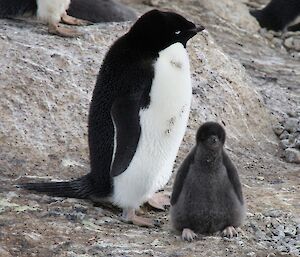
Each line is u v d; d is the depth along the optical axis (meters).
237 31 60.03
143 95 29.83
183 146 40.00
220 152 27.72
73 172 35.31
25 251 26.80
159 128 30.23
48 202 31.09
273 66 55.12
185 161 28.84
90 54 42.47
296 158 41.75
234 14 61.62
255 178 37.75
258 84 50.56
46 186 32.16
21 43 41.75
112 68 30.47
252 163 40.56
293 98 49.16
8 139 36.69
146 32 29.98
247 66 54.00
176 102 30.23
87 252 27.00
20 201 30.77
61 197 31.83
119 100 29.89
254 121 44.94
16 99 38.56
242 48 57.66
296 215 31.86
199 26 31.34
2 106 38.06
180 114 30.56
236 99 44.88
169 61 30.14
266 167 40.25
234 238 28.69
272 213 31.77
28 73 39.84
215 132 27.50
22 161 35.38
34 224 28.78
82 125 38.69
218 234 29.36
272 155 42.91
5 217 29.16
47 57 41.12
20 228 28.28
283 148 43.94
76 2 49.00
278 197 34.09
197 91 43.53
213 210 28.44
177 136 30.95
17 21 45.25
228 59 47.09
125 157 29.28
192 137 40.78
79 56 42.06
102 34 44.12
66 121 38.59
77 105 39.53
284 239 29.53
